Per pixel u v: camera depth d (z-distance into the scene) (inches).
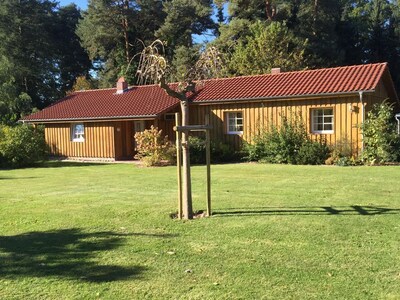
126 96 1010.1
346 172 550.0
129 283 185.5
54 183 518.6
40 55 1962.4
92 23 1782.7
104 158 918.4
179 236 254.7
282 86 793.6
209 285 181.6
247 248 228.7
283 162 724.7
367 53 2089.1
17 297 174.6
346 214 299.1
